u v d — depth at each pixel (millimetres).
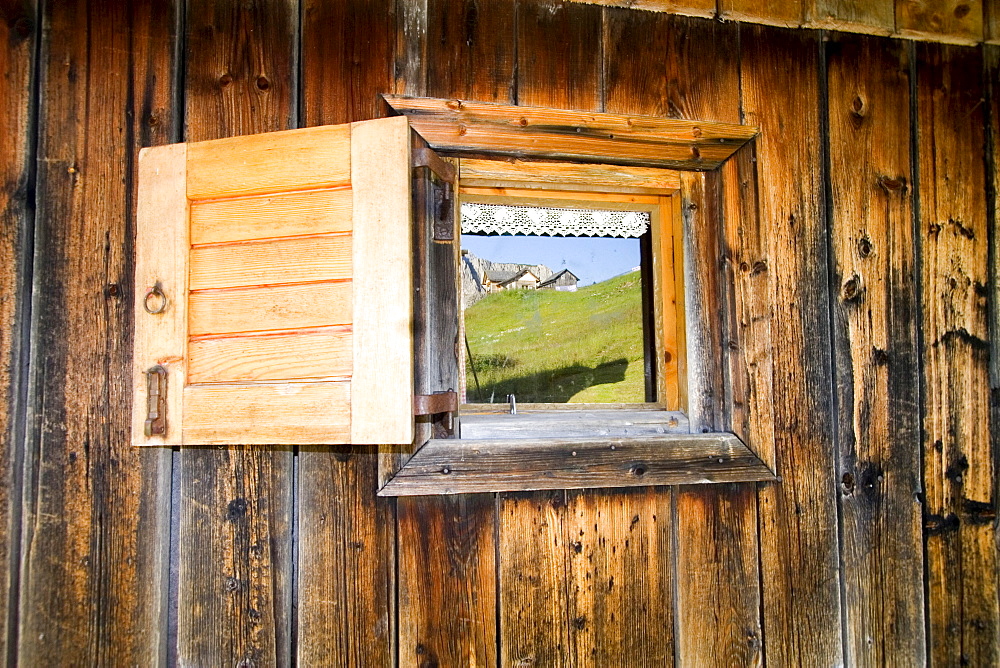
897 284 1355
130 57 1216
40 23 1209
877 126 1372
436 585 1184
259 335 1031
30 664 1135
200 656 1163
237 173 1047
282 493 1178
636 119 1266
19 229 1177
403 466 1161
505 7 1268
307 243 1030
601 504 1236
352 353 1002
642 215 1533
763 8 1341
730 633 1265
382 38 1234
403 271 994
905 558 1327
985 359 1376
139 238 1063
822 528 1300
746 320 1289
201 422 1021
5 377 1157
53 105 1199
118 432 1170
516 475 1176
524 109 1231
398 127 1010
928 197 1380
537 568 1212
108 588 1154
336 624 1169
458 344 1290
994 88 1424
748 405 1275
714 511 1271
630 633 1237
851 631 1301
